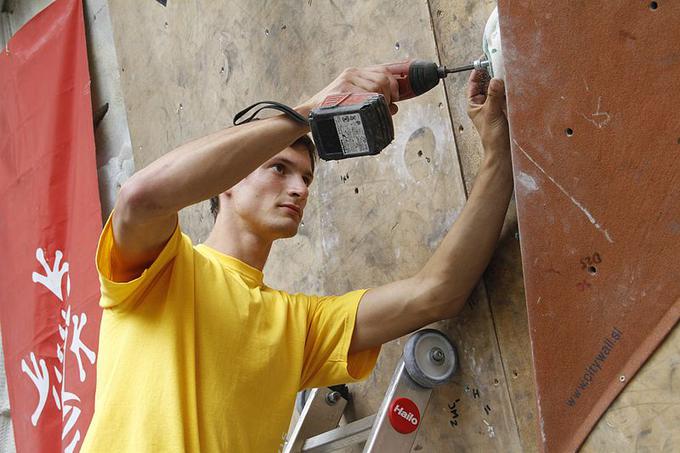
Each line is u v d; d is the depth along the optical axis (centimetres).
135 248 219
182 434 211
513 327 245
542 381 187
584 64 183
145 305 227
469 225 239
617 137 178
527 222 190
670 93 172
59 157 447
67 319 422
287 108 215
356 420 290
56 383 434
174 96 411
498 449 247
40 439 435
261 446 227
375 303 244
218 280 236
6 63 488
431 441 265
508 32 193
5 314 472
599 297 180
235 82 368
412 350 246
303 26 331
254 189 250
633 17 176
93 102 486
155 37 426
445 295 240
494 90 229
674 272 170
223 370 224
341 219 306
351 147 215
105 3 480
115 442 214
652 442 171
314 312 249
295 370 237
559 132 186
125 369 221
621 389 176
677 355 169
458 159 264
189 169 206
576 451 182
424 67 231
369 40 300
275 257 340
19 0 565
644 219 174
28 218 458
